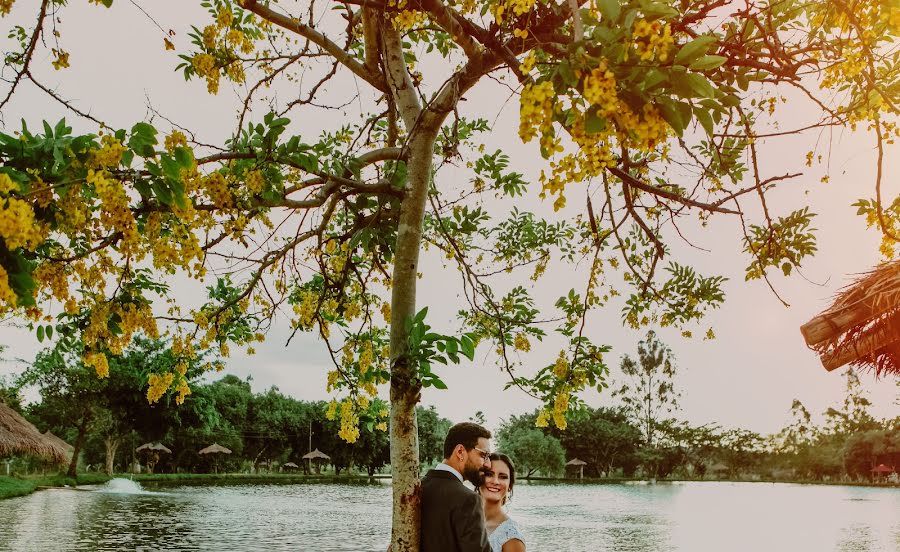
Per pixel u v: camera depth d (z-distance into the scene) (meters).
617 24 1.75
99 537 13.84
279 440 64.19
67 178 2.28
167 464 54.56
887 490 59.62
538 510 26.55
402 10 2.62
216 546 13.27
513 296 5.87
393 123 4.55
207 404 42.19
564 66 1.77
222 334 5.03
